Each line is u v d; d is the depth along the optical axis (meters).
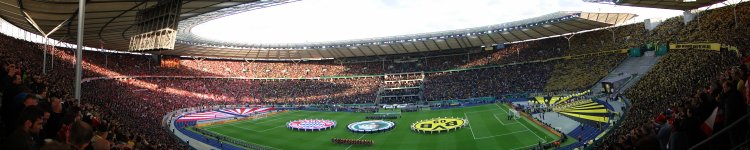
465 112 73.06
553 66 91.88
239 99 100.12
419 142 48.25
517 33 91.94
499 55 103.19
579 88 77.06
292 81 114.31
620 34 86.00
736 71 9.68
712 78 25.77
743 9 53.94
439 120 62.03
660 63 56.91
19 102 8.57
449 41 98.94
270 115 81.19
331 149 46.94
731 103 7.84
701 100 10.66
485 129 53.53
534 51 98.44
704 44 50.53
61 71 66.75
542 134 47.12
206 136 56.44
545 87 84.19
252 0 42.25
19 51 57.34
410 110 81.19
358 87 106.12
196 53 105.69
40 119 6.55
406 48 107.00
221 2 41.84
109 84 78.38
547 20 82.38
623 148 14.42
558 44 97.12
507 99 83.19
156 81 94.75
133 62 96.38
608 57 82.81
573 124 50.28
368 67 116.38
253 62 121.06
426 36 95.19
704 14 64.69
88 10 40.72
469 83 96.69
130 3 36.97
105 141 7.27
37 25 50.66
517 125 54.31
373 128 58.59
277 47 104.06
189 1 39.44
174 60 106.56
